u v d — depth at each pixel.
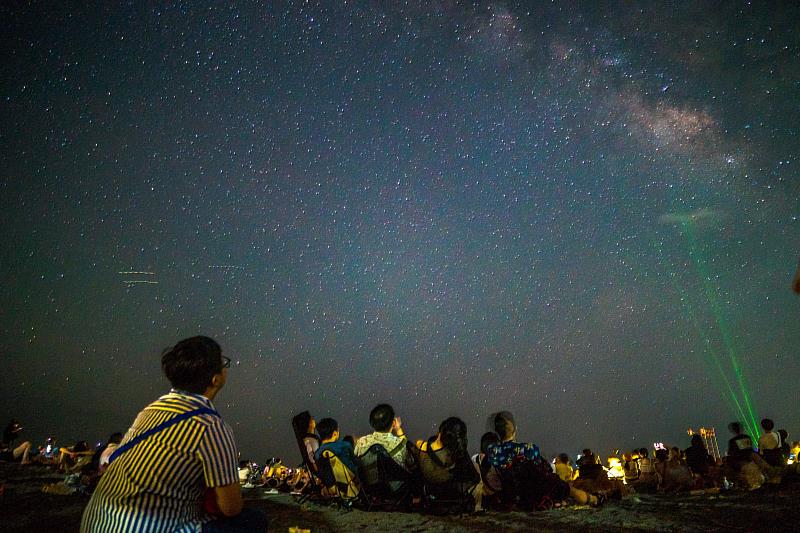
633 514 4.62
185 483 1.80
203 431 1.82
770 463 7.48
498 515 4.64
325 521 4.27
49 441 11.71
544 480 5.07
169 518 1.76
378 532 3.81
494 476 5.17
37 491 6.39
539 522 4.22
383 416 4.93
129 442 1.81
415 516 4.50
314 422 5.85
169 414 1.85
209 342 2.07
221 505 1.83
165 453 1.78
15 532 3.86
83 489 6.21
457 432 4.82
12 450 10.78
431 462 4.74
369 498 4.83
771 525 3.79
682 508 5.02
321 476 5.00
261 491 7.82
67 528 4.02
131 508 1.74
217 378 2.06
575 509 5.11
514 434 5.32
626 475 10.45
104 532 1.73
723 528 3.77
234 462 1.87
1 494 5.74
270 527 4.02
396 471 4.78
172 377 2.00
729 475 7.46
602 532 3.73
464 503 4.73
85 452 9.91
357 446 4.93
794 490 6.29
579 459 6.50
